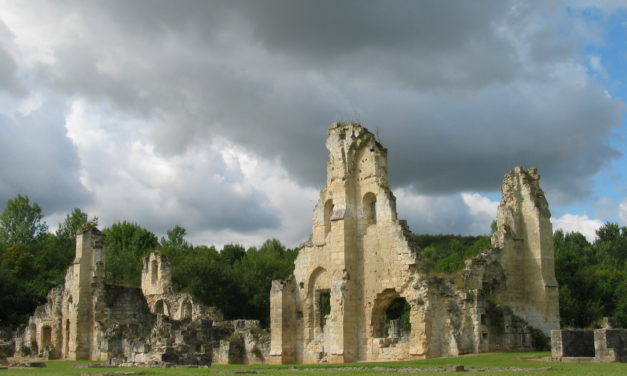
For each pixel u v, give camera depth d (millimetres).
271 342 57906
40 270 111625
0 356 49000
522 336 50781
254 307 109938
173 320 67750
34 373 34188
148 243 135625
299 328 58000
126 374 33312
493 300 51625
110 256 108812
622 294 89438
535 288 56156
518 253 57219
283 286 58281
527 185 58000
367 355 53281
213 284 105875
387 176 55688
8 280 97312
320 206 58500
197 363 46438
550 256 57062
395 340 52094
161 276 77188
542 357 39938
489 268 54844
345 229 54906
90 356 68188
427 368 35031
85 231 70875
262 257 119562
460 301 49531
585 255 122312
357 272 55031
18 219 126688
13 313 95312
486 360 40219
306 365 46906
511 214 57781
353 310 54312
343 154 56562
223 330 64875
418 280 50719
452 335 49062
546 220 57656
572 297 84875
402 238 52344
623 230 160125
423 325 49406
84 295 69250
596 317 83438
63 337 71938
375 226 54562
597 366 32656
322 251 57406
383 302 54031
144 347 53969
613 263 127500
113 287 71062
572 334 38594
